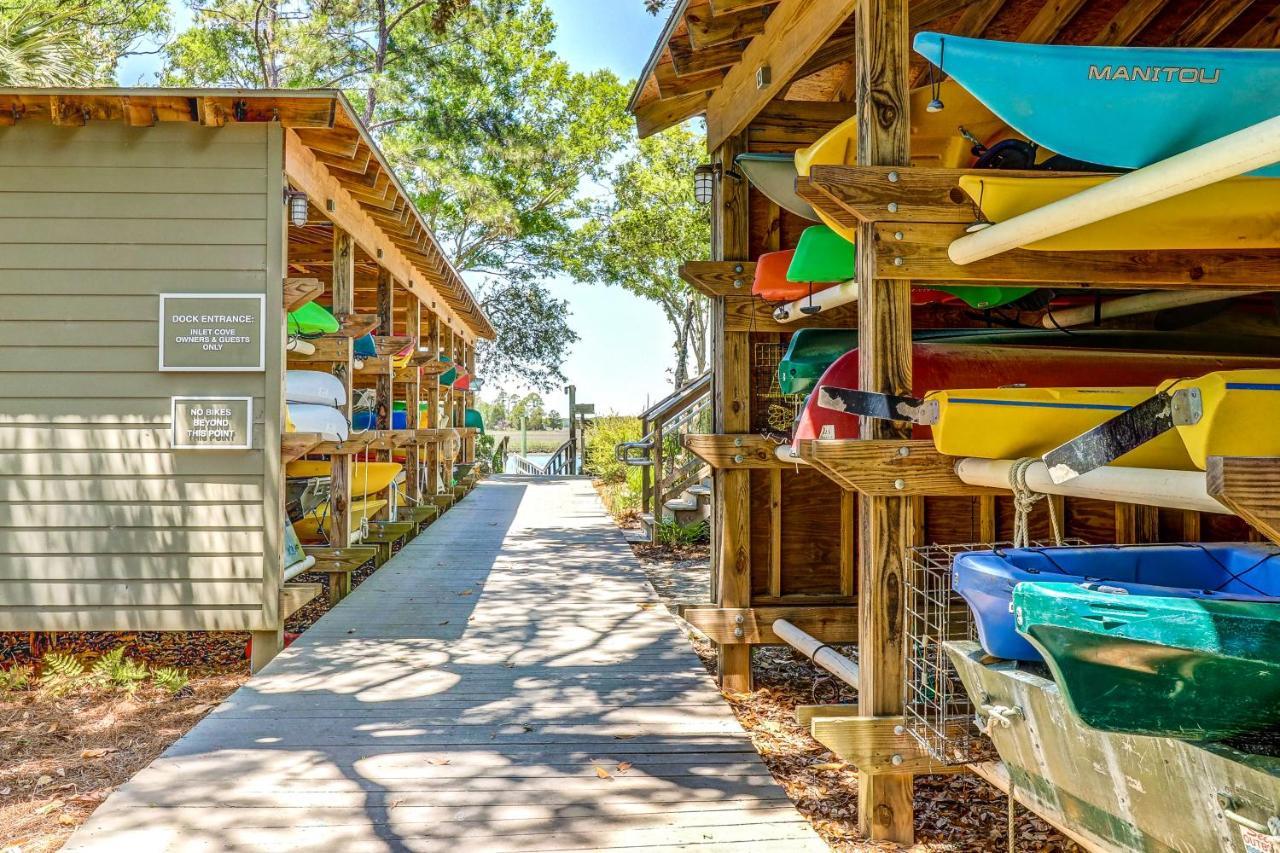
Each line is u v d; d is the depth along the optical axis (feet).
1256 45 13.94
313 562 19.12
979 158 10.91
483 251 74.02
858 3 9.73
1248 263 9.69
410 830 9.00
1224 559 8.79
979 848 9.89
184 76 58.65
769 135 15.84
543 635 16.76
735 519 15.67
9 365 15.67
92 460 15.70
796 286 14.35
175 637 19.08
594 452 60.13
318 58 55.62
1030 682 7.13
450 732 11.68
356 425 26.63
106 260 15.74
